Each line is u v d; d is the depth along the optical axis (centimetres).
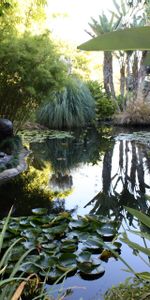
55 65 499
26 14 620
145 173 396
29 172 389
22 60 466
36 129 769
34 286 145
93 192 316
